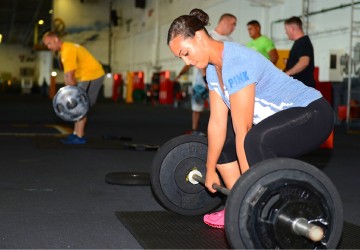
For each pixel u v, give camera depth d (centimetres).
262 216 172
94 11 2577
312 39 1179
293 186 174
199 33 198
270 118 201
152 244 226
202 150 267
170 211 281
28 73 3975
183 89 1673
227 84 198
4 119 959
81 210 289
